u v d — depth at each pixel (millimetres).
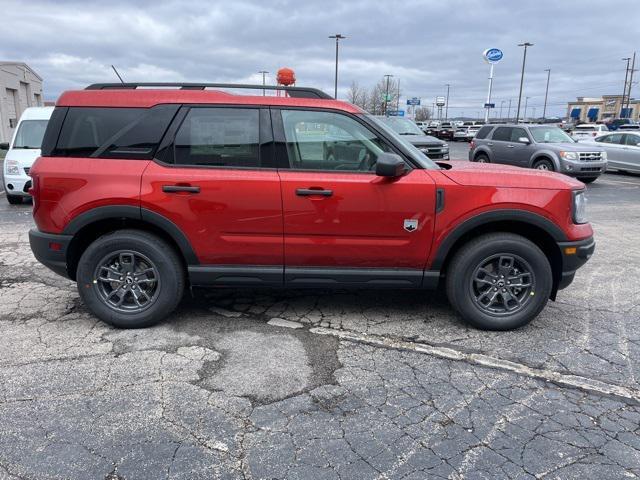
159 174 3771
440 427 2812
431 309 4543
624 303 4758
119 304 4016
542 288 3953
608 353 3723
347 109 3902
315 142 3873
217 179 3766
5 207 10031
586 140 18781
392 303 4676
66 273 4027
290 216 3801
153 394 3113
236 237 3855
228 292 4918
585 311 4551
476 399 3102
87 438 2686
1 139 36250
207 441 2676
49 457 2533
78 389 3156
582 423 2863
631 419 2908
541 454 2590
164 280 3945
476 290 4039
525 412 2967
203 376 3338
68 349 3699
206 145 3836
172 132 3820
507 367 3500
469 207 3811
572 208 3904
